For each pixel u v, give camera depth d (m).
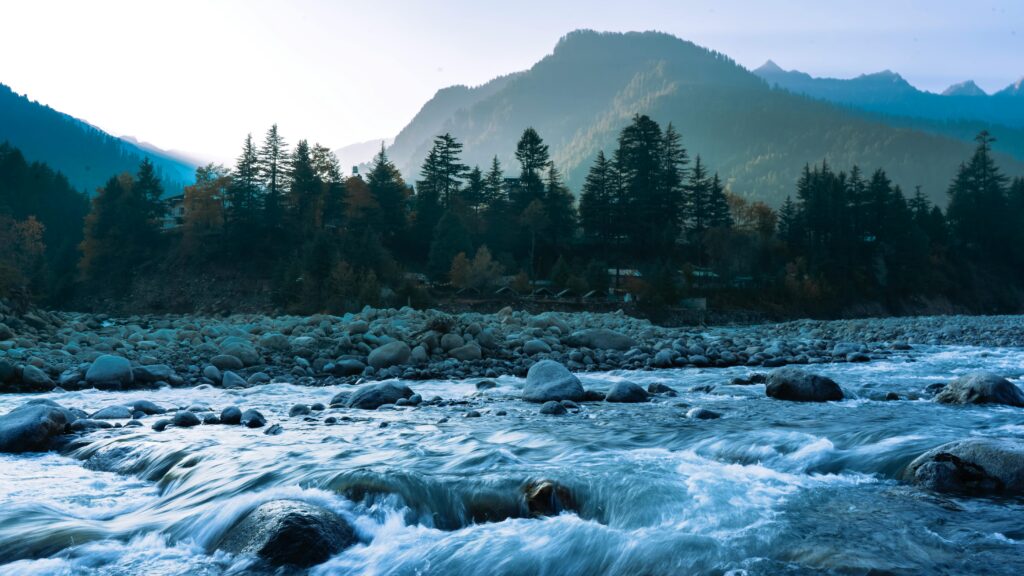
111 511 7.16
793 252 131.12
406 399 14.35
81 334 27.94
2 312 32.12
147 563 5.62
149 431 11.01
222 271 109.62
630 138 126.81
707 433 9.92
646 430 10.46
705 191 132.88
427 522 6.39
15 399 15.90
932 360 25.83
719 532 5.86
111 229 117.88
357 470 7.30
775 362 24.88
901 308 124.69
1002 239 150.00
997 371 21.39
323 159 125.75
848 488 7.18
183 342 25.58
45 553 5.86
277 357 23.58
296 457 8.62
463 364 23.56
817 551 5.37
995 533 5.74
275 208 115.81
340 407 14.35
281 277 94.06
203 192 117.75
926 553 5.31
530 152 128.00
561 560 5.48
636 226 116.44
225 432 10.79
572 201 126.94
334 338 26.44
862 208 139.88
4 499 7.52
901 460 7.89
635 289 99.25
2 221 116.88
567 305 94.56
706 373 22.08
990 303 136.00
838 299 118.69
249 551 5.60
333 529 5.90
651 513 6.38
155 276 111.56
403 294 81.88
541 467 7.89
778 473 7.78
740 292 109.88
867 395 14.66
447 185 125.94
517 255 118.94
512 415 12.48
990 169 156.12
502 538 5.94
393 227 115.06
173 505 7.14
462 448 9.15
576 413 12.63
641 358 25.67
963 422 10.71
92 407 14.70
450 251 99.81
